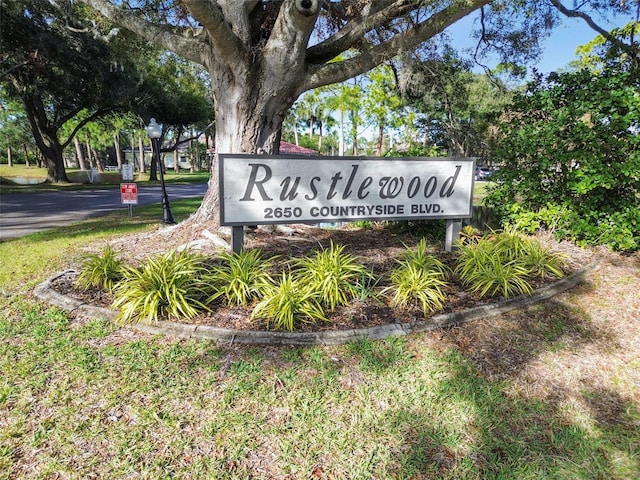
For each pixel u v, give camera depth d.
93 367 2.54
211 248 4.59
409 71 7.74
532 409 2.34
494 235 4.96
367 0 5.54
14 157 53.53
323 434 2.08
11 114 29.95
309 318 3.06
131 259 4.42
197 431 2.06
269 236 5.13
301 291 3.17
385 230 5.92
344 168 4.12
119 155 40.53
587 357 2.88
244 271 3.46
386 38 6.86
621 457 2.04
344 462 1.92
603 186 4.79
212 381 2.44
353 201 4.21
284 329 2.92
